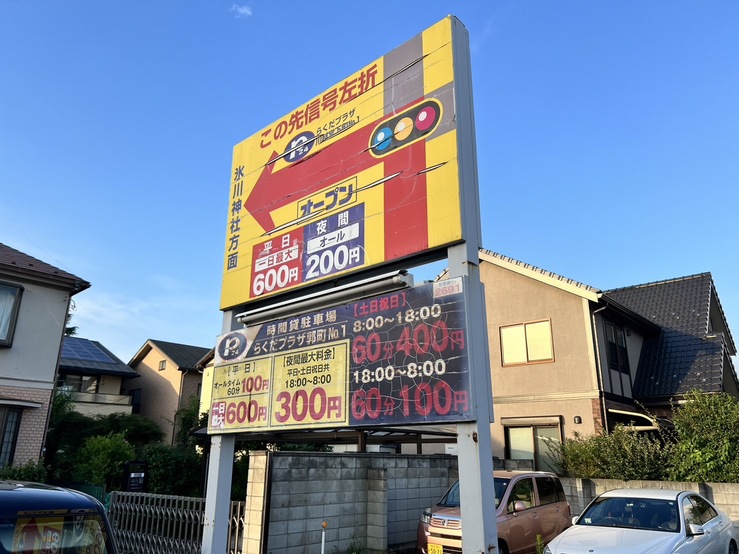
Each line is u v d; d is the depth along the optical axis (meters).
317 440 12.19
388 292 6.25
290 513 8.81
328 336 6.73
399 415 5.70
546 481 10.69
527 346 17.52
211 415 8.11
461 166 5.92
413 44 6.80
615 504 8.10
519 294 18.09
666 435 15.02
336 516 9.55
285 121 8.50
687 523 7.42
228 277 8.65
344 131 7.43
